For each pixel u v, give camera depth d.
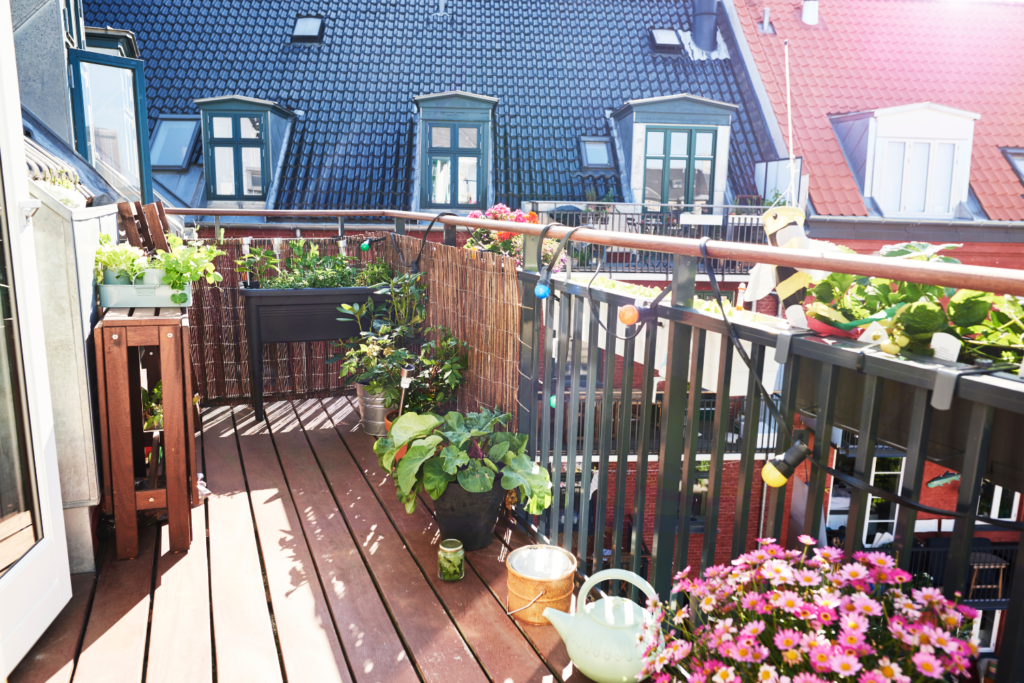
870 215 9.61
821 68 10.88
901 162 9.84
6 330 1.82
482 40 10.95
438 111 9.64
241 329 4.41
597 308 2.12
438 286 3.60
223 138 9.47
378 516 2.76
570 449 2.28
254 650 1.90
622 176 9.87
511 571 2.07
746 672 1.18
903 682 1.00
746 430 1.56
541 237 2.33
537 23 11.22
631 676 1.67
